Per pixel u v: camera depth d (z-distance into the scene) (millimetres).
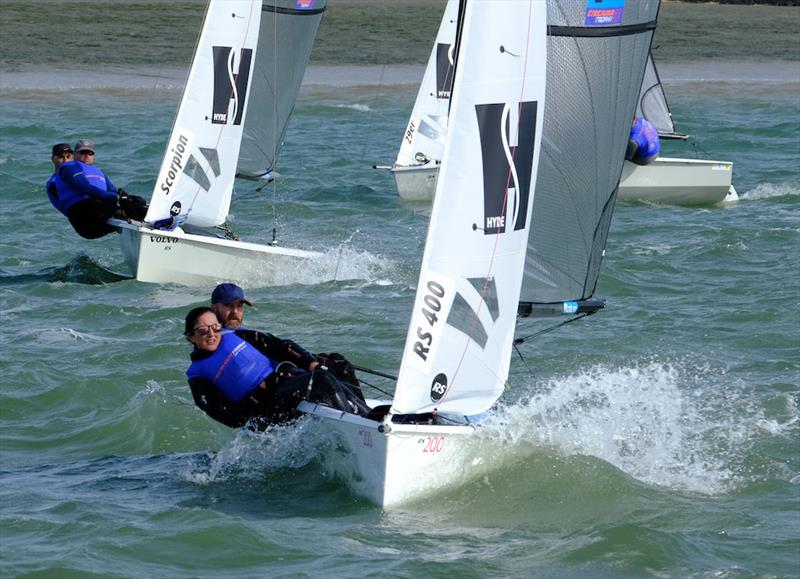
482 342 29141
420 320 28359
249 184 80062
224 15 53219
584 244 35344
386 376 32594
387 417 28250
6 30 152750
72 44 144500
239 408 30734
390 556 26391
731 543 27938
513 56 28422
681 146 97375
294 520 28422
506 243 29000
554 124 34562
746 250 61000
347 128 105000
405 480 28859
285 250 54125
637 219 69250
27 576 25328
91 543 26953
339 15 177500
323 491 30141
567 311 35344
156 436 34906
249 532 27438
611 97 34438
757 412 37500
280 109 71375
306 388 30172
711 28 180375
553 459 31188
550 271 35312
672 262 58781
